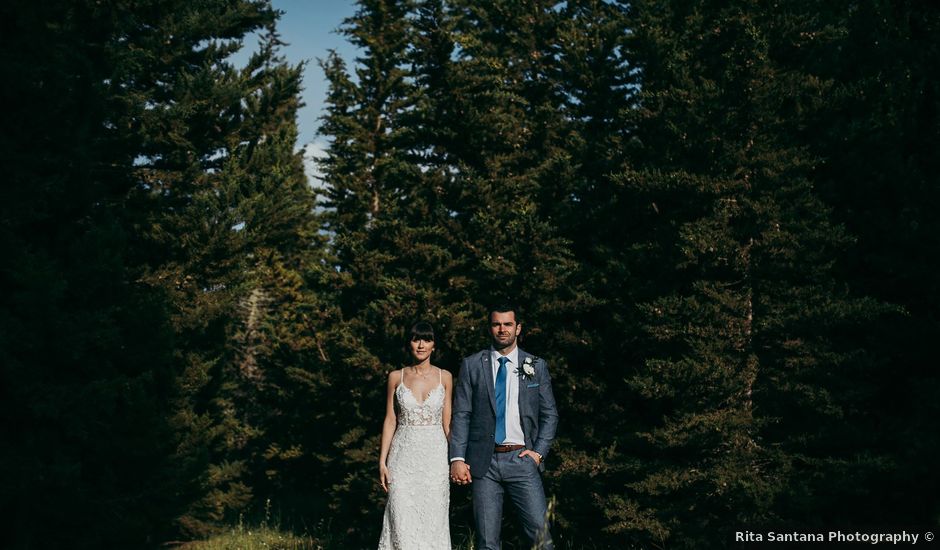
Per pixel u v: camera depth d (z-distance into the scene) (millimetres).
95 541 9289
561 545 10516
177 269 14453
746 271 9125
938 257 8648
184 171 15641
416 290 13242
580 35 13141
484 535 5965
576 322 10953
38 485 8297
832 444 8891
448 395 6844
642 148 10188
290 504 19953
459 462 6090
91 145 10805
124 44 14414
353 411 15188
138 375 10633
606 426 10867
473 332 12406
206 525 15531
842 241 8703
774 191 9000
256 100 16984
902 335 8797
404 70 19672
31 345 8328
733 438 8773
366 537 14445
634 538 9414
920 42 9656
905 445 8531
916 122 9289
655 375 9148
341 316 16766
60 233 9562
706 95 8891
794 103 9617
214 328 15797
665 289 9914
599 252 10914
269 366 20031
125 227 13891
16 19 8828
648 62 10867
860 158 9422
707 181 8984
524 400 6102
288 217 17094
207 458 12641
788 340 8875
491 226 11758
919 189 8922
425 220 14250
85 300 9312
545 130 14062
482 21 18969
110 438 9750
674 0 11062
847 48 10203
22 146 8953
